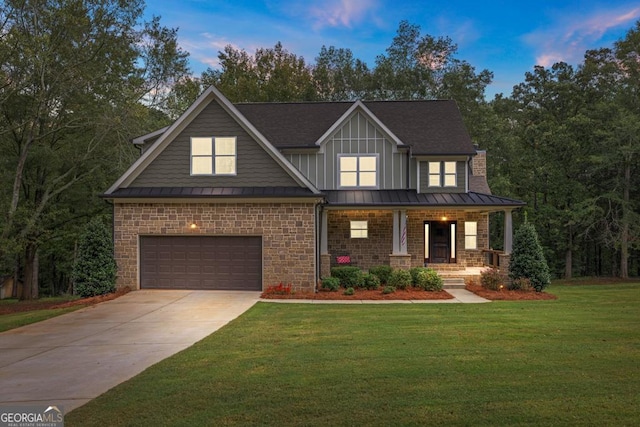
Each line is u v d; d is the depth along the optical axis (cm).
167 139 1695
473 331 987
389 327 1038
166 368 716
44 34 1892
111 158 2391
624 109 2931
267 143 1666
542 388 604
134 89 2605
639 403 547
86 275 1543
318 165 2053
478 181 2311
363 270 2042
